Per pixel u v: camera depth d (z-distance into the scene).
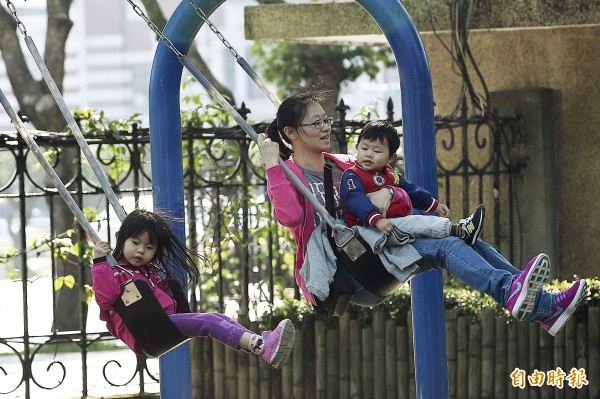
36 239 12.25
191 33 8.34
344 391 11.32
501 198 13.72
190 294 12.01
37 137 11.24
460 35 12.73
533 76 13.96
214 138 11.71
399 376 11.28
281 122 7.67
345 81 25.38
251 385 11.35
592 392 11.16
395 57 8.50
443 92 14.63
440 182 13.52
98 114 11.91
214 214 12.02
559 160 13.57
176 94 8.45
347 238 7.20
